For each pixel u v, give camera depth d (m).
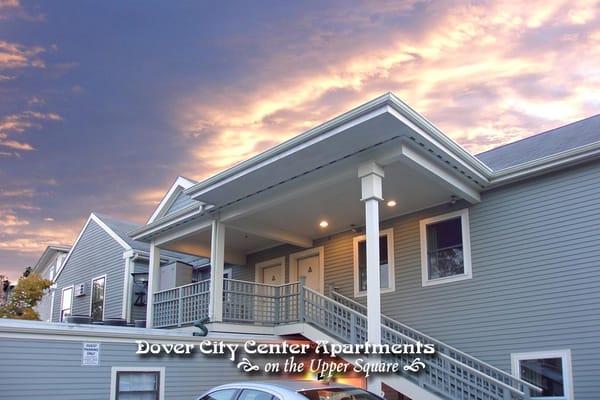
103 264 20.30
